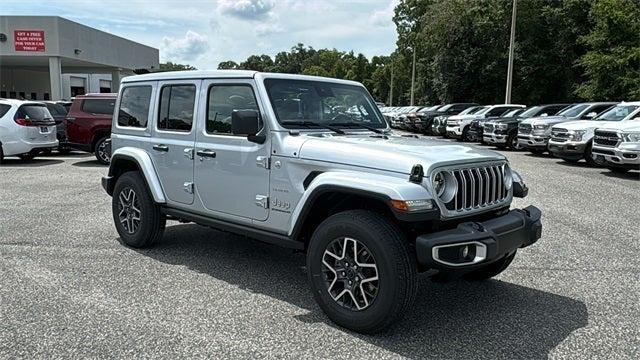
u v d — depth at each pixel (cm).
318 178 406
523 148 1944
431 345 377
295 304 449
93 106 1427
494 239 378
